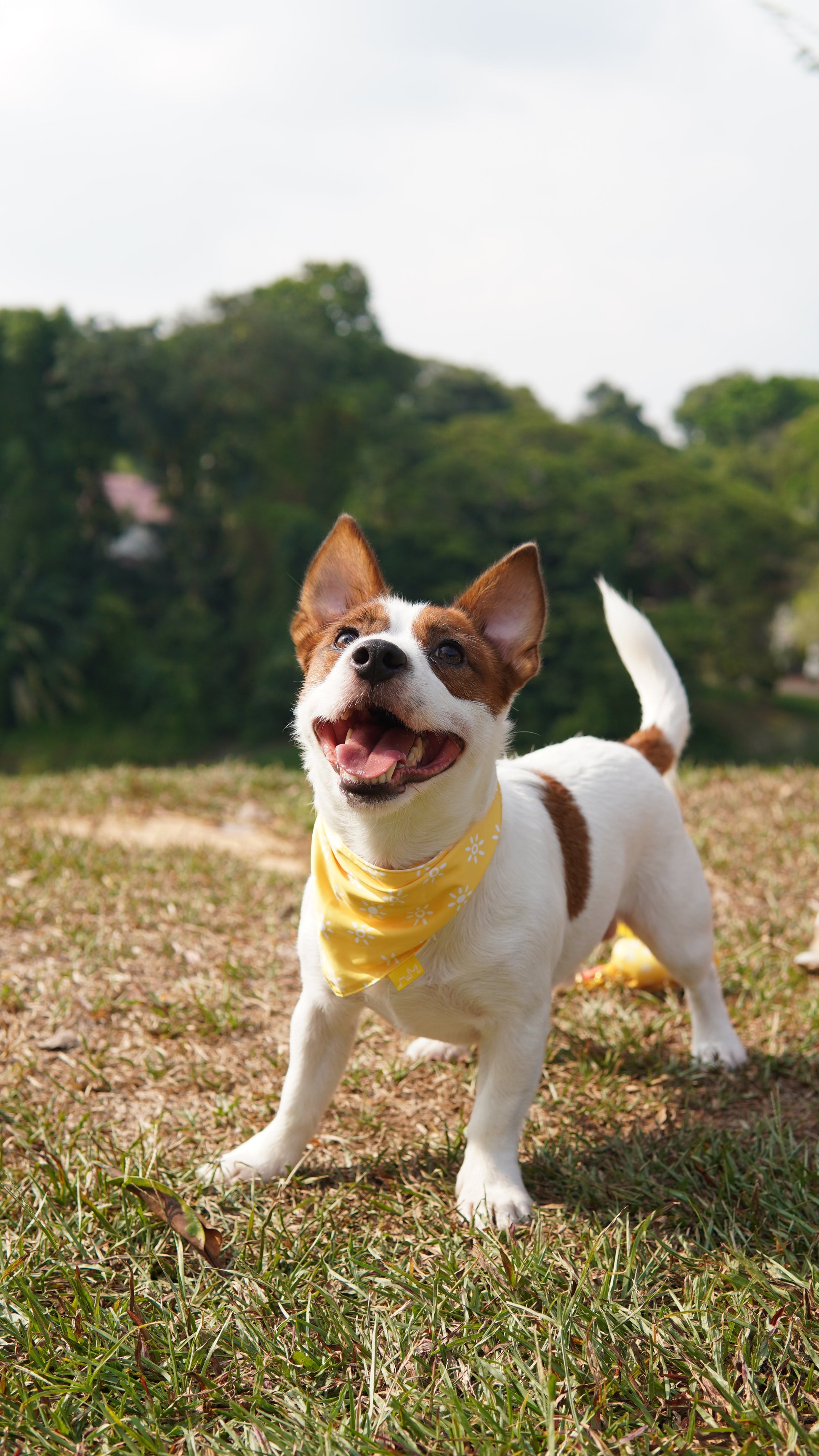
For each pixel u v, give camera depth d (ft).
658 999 6.71
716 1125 5.89
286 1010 6.49
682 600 54.54
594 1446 4.76
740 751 54.90
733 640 54.08
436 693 5.23
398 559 54.29
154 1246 5.32
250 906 7.42
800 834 8.71
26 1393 4.91
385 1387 4.93
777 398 120.16
